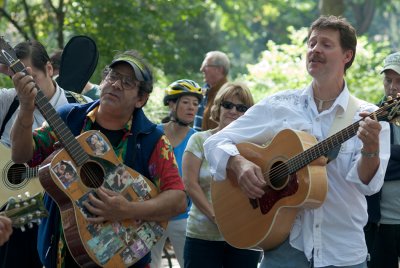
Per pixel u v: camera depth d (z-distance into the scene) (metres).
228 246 6.46
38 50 6.29
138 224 5.14
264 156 5.61
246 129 5.77
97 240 5.02
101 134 5.10
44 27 15.52
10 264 6.03
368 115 5.10
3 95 6.38
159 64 15.41
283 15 31.89
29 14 15.42
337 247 5.39
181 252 7.24
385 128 5.36
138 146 5.21
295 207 5.40
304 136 5.45
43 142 5.20
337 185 5.39
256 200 5.62
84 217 5.00
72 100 6.57
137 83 5.12
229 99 6.52
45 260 5.20
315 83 5.55
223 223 5.82
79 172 5.03
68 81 7.49
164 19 15.76
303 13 32.00
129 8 14.99
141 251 5.14
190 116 7.60
